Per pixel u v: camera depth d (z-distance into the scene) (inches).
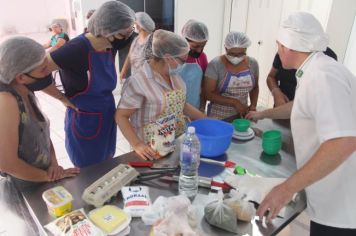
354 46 128.0
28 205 42.9
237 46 77.7
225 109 84.4
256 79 87.0
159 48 56.0
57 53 61.0
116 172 47.1
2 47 45.2
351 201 46.1
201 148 55.9
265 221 40.1
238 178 48.1
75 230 35.7
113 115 74.0
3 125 43.0
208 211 39.8
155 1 174.1
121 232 37.3
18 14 189.3
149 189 46.3
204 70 85.8
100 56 66.2
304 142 45.5
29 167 46.4
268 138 57.3
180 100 61.3
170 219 35.7
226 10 179.5
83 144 71.7
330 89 38.1
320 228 50.6
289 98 85.1
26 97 50.1
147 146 55.7
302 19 42.3
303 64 44.0
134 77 57.9
